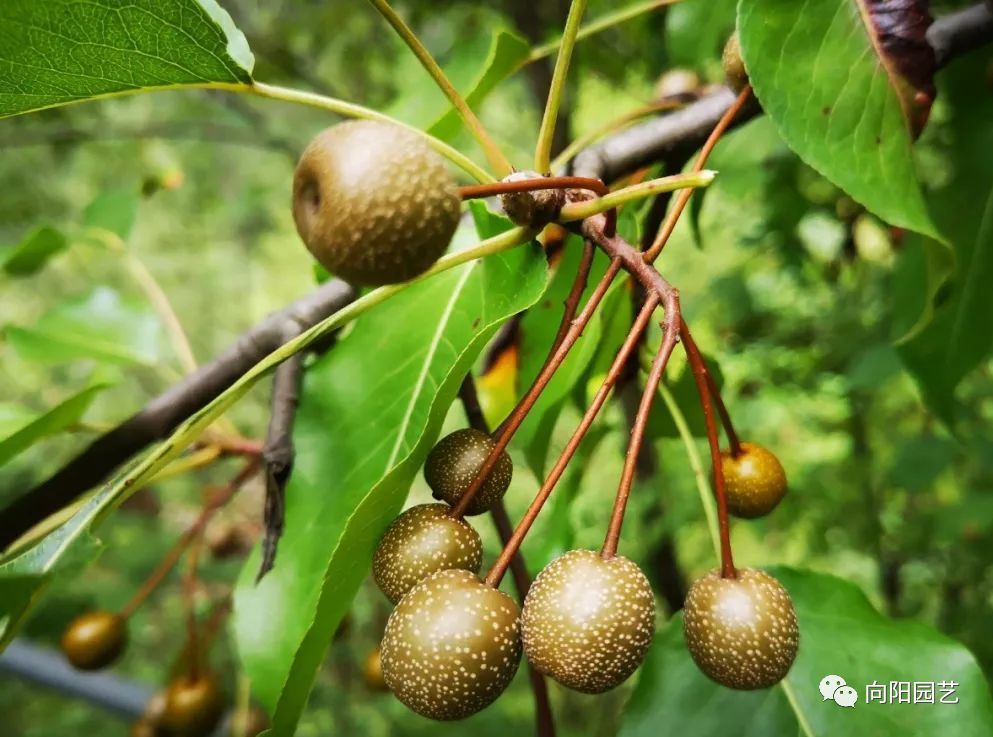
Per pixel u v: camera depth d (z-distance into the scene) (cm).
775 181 20
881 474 35
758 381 35
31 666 19
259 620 10
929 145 18
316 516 10
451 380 7
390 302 11
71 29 7
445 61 16
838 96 8
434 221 6
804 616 10
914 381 13
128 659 44
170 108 47
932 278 9
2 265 15
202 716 15
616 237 8
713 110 10
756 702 10
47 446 49
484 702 7
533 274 8
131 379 56
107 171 51
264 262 71
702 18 15
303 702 8
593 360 13
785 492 10
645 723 10
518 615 7
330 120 42
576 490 14
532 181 7
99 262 59
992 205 12
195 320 73
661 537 23
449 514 7
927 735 9
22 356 14
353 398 10
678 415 11
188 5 7
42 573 7
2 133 32
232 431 13
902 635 10
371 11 33
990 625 32
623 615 7
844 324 31
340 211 6
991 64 12
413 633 7
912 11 8
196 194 55
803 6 8
